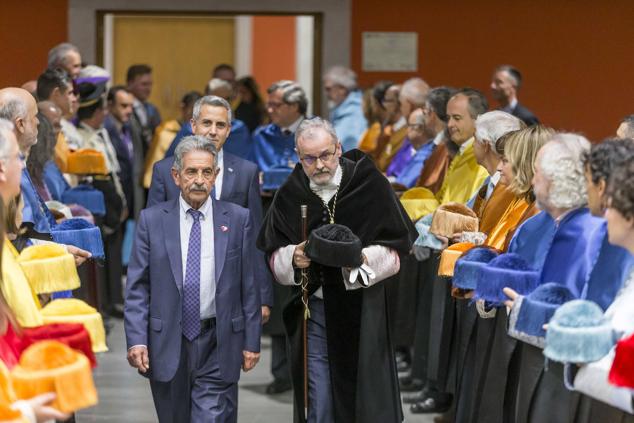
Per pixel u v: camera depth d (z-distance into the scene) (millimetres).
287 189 5621
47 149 6133
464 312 5859
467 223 5711
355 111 11273
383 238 5520
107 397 7875
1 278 3785
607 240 4137
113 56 17062
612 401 3715
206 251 5359
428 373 6879
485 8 12742
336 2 12797
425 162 7672
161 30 17125
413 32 12820
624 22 12641
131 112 11602
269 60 17500
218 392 5363
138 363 5273
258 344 5430
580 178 4363
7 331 3711
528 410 4457
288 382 8070
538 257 4613
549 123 12773
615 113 12734
